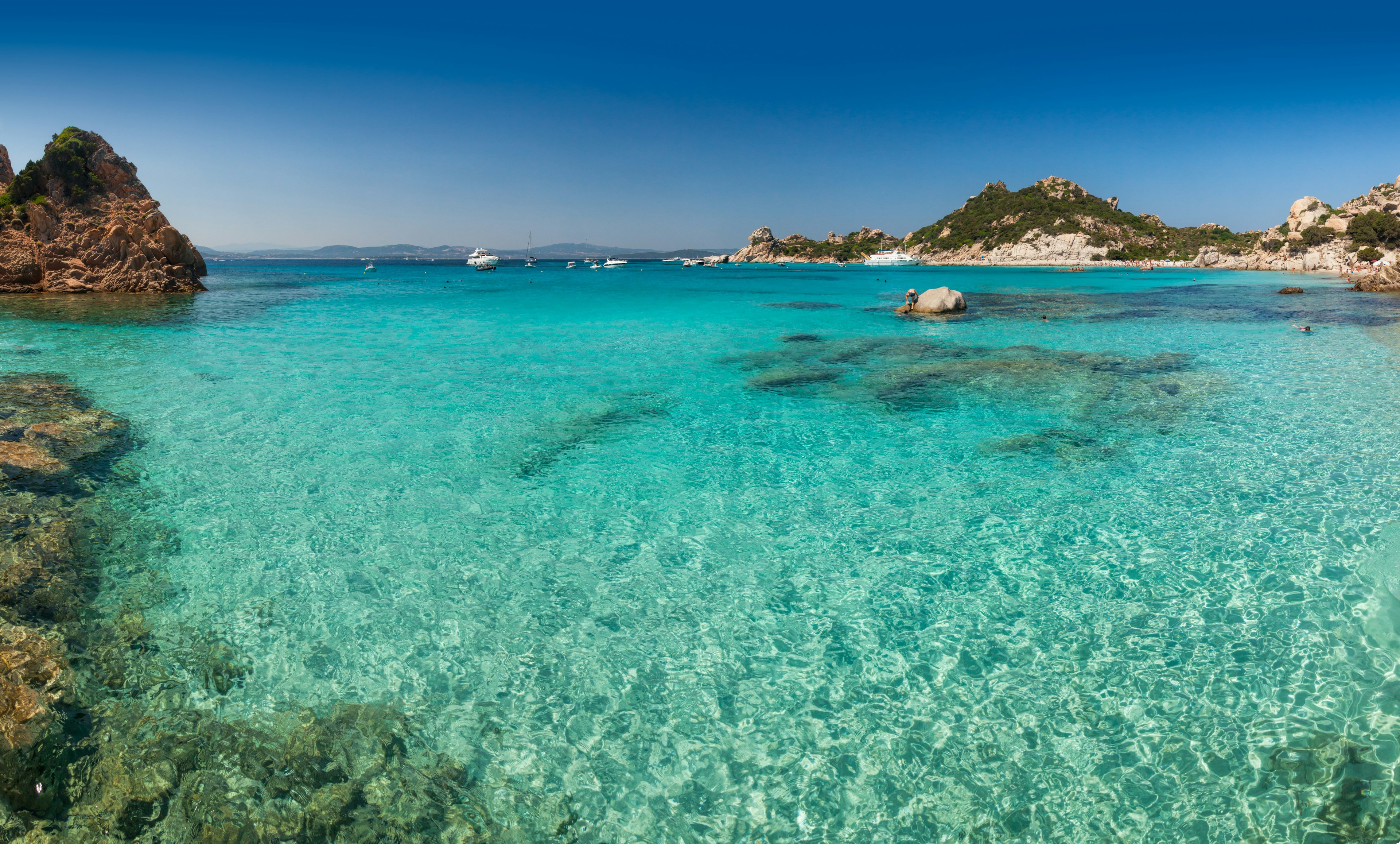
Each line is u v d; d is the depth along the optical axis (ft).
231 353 73.72
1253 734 17.83
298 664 20.79
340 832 15.15
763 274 379.14
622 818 15.89
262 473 36.35
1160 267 392.47
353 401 52.13
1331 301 142.72
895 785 16.72
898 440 43.09
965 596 24.89
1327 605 23.45
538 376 62.85
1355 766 16.65
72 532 27.73
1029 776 16.85
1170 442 41.70
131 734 17.46
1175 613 23.39
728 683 20.42
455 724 18.65
